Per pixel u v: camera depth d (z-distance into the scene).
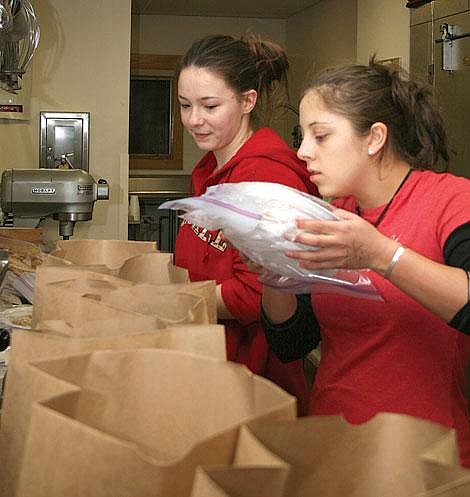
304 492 0.74
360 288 1.51
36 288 1.45
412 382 1.66
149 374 0.91
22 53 4.02
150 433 0.91
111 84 4.83
